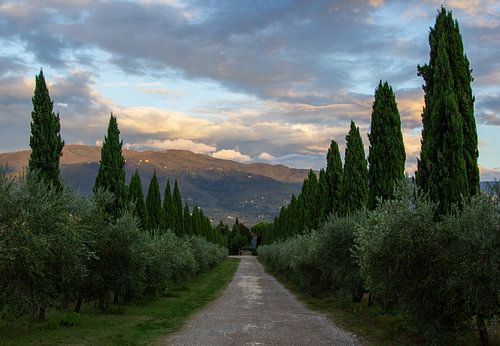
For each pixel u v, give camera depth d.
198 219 79.81
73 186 16.70
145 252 19.95
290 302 25.08
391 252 11.49
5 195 11.44
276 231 88.00
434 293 11.43
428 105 14.99
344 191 28.17
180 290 31.69
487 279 10.01
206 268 49.03
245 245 155.50
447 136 13.74
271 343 13.30
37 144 18.98
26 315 12.83
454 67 15.04
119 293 20.12
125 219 19.22
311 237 25.98
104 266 18.53
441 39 14.80
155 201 42.81
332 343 13.25
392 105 22.33
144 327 16.02
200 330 15.74
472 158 14.29
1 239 10.95
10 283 12.15
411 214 11.49
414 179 13.48
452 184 13.38
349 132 28.62
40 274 12.08
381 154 22.02
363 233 12.72
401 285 11.86
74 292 18.23
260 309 22.02
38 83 19.44
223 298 27.47
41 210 12.10
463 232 10.41
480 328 11.12
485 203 10.28
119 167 25.42
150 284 23.94
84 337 13.39
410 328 12.56
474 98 15.20
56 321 15.49
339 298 21.77
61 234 12.63
